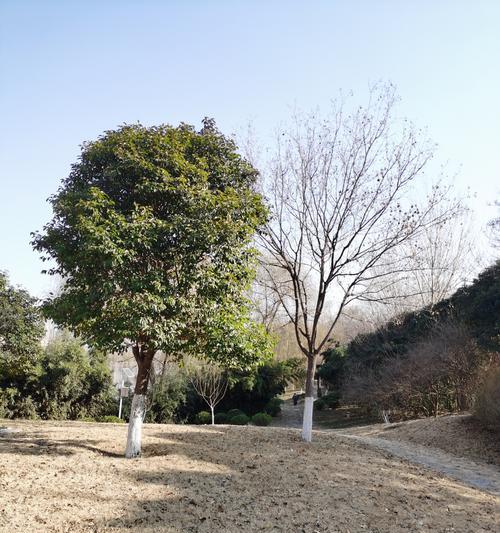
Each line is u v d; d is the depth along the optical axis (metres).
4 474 6.36
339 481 7.73
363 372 23.50
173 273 7.60
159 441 9.51
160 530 5.17
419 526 6.29
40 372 20.89
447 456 12.02
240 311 8.33
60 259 8.01
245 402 26.73
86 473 6.79
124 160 7.91
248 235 8.36
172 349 7.70
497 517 7.14
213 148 9.02
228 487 6.78
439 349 18.61
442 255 21.42
